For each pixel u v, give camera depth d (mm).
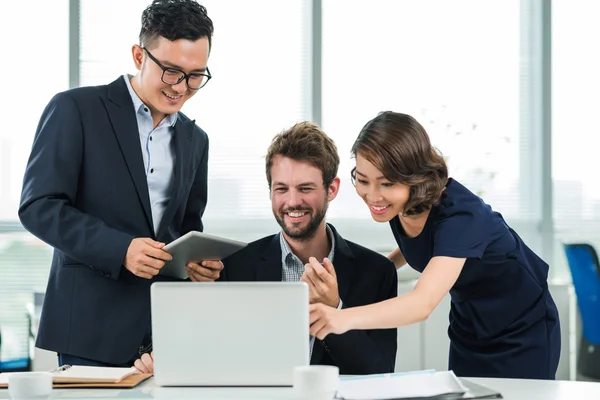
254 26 5137
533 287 2439
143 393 1763
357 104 5191
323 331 1854
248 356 1754
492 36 5281
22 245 4973
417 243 2365
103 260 2314
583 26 5328
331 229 2553
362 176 2189
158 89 2439
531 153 5293
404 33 5227
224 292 1756
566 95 5324
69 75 5012
